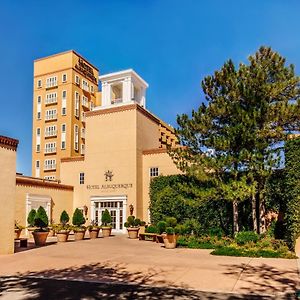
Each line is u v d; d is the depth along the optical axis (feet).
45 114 173.68
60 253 51.34
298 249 50.42
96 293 28.14
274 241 54.95
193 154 65.00
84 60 181.47
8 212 50.80
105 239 76.64
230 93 62.34
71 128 167.02
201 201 66.03
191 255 49.26
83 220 84.33
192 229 72.33
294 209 51.80
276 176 65.21
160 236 67.41
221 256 47.93
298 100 57.31
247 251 49.42
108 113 103.91
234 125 62.23
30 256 48.24
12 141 52.16
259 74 60.59
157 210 82.53
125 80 109.19
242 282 31.73
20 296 27.43
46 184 95.86
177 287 30.07
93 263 42.47
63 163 110.22
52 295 27.61
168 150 69.41
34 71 179.93
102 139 103.60
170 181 88.58
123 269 38.50
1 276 35.29
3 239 49.78
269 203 65.62
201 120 63.72
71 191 105.91
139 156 100.01
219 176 62.69
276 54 63.52
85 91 180.14
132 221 83.30
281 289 29.12
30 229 76.69
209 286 30.35
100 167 102.47
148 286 30.48
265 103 58.44
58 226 78.02
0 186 50.03
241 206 71.61
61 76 173.17
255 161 58.13
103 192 100.99
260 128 60.34
